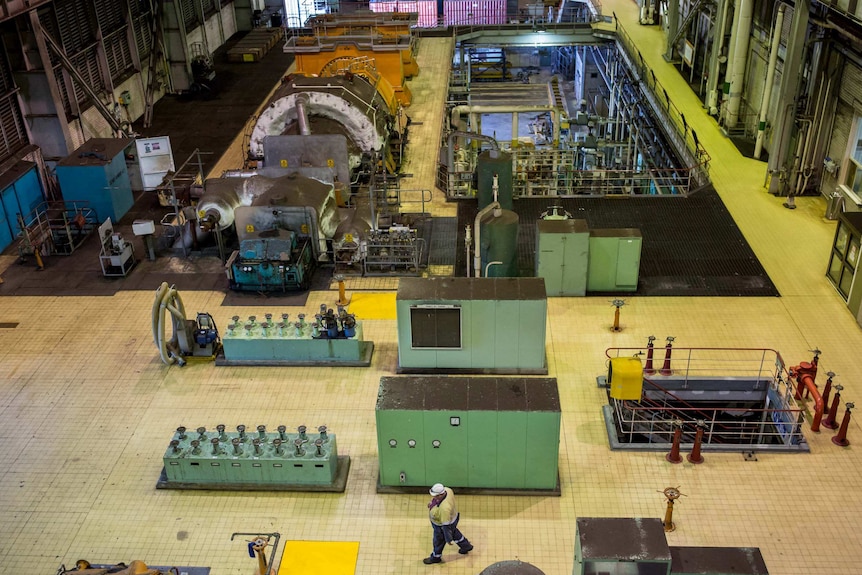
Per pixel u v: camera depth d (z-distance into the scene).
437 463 13.21
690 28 32.81
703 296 18.41
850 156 21.23
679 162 26.11
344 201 22.17
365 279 19.39
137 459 14.30
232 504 13.32
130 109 29.56
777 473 13.56
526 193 23.61
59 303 18.98
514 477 13.25
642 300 18.31
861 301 17.09
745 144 26.31
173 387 16.08
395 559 12.20
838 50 21.00
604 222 21.59
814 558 12.00
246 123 29.73
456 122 26.14
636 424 15.13
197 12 35.47
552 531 12.55
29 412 15.50
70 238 20.89
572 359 16.44
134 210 23.39
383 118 25.30
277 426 14.80
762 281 18.92
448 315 15.48
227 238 21.31
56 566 12.26
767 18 25.16
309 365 16.50
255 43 38.03
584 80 44.06
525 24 38.91
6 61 22.33
